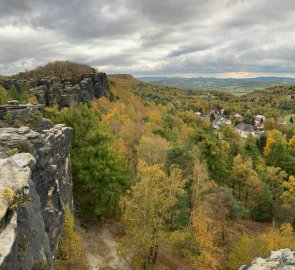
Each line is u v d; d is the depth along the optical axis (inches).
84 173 1218.0
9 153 690.2
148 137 1984.5
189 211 1269.7
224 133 5334.6
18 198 506.3
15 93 2272.4
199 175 1293.1
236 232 1517.0
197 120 4835.1
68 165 1103.0
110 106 3774.6
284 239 938.7
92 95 4333.2
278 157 2893.7
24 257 482.9
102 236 1215.6
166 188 1058.1
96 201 1235.2
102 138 1280.8
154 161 1644.9
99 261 1048.8
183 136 2701.8
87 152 1234.6
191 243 1047.6
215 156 1964.8
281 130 6599.4
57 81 4291.3
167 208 997.8
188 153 1589.6
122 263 1052.5
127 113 3476.9
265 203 1861.5
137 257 986.1
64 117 1392.7
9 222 453.1
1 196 477.1
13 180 542.3
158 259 1122.7
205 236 1037.8
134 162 1994.3
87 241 1156.5
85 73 5334.6
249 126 6697.8
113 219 1364.4
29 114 1088.2
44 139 848.9
